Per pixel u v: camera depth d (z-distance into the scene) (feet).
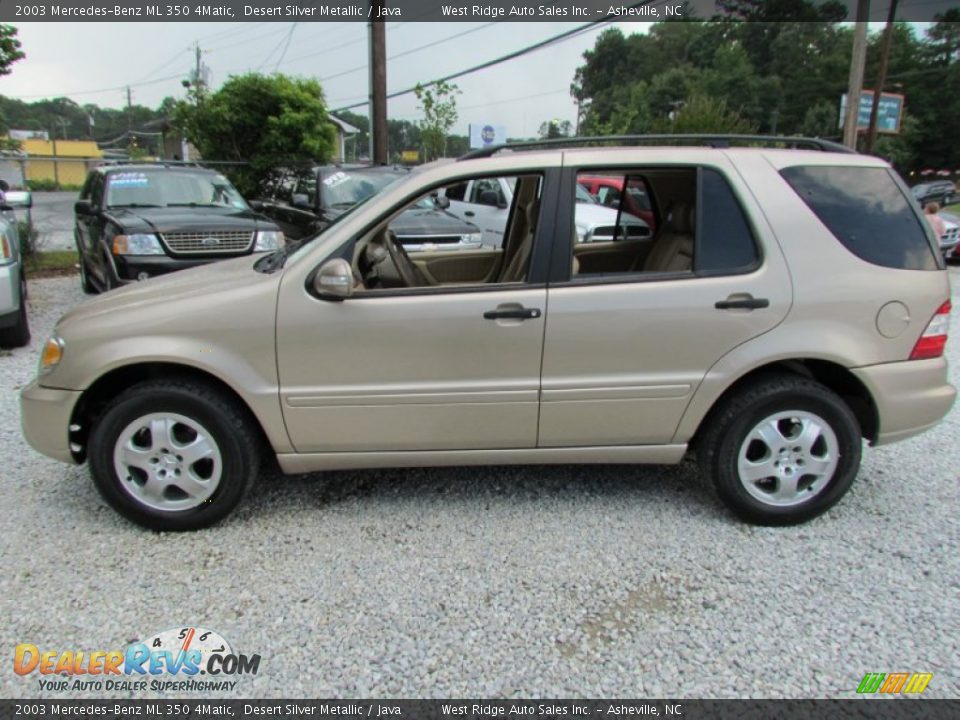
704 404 10.53
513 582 9.51
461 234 25.35
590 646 8.27
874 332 10.41
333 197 31.30
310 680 7.73
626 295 10.16
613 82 238.89
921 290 10.51
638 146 11.03
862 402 11.02
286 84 50.06
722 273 10.28
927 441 14.47
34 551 10.16
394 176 33.19
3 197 24.67
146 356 10.00
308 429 10.43
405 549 10.30
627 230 14.78
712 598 9.19
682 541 10.56
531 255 10.25
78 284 33.50
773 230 10.28
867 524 11.10
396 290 10.19
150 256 22.22
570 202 10.27
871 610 8.95
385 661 8.01
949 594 9.29
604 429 10.68
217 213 24.75
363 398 10.30
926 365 10.68
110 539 10.52
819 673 7.84
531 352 10.23
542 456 10.91
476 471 12.98
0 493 11.94
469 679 7.75
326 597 9.16
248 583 9.45
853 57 56.39
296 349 10.09
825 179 10.61
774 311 10.25
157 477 10.43
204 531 10.76
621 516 11.31
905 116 165.17
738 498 10.83
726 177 10.41
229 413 10.32
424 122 69.62
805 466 10.72
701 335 10.28
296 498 11.89
